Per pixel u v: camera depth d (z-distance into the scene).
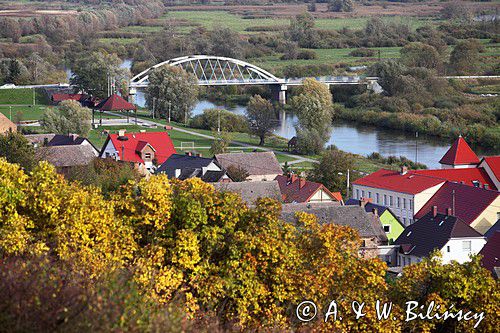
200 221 115.88
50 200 112.75
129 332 71.94
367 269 119.38
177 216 117.44
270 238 113.69
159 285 105.12
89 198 116.25
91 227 112.50
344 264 119.44
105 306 72.44
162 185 119.38
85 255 103.06
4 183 112.50
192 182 121.81
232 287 110.94
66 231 110.00
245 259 112.31
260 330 104.94
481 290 128.25
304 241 119.69
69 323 69.81
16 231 105.12
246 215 119.69
